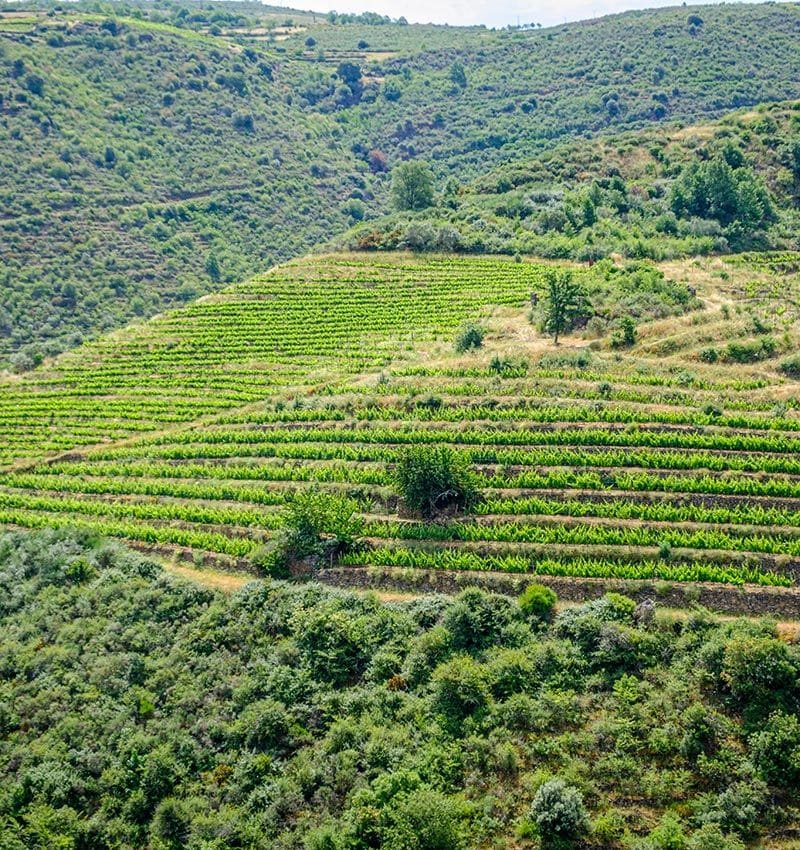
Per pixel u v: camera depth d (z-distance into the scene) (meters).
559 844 31.12
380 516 51.16
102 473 64.50
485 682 37.34
